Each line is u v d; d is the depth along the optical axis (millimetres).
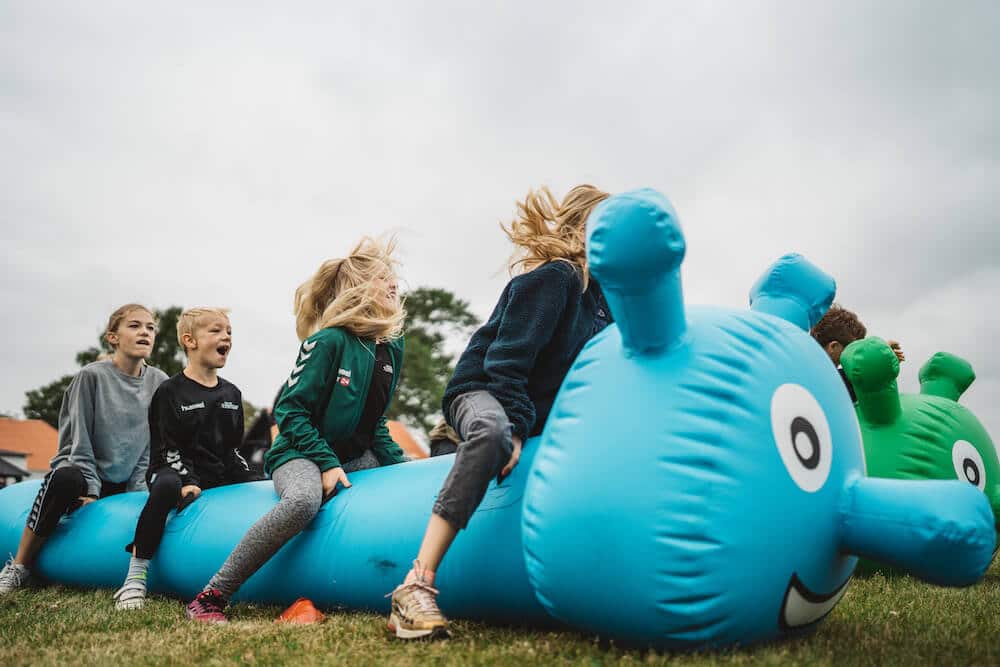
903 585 3455
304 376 3178
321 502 3035
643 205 1957
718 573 1934
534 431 2648
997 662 2018
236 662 2154
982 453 4047
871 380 3836
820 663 1948
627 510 1976
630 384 2105
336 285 3521
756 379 2100
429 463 2975
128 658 2262
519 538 2410
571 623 2166
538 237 2717
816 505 2086
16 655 2383
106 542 3785
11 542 4312
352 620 2674
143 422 4352
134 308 4371
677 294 2061
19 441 39062
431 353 37312
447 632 2326
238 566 2939
